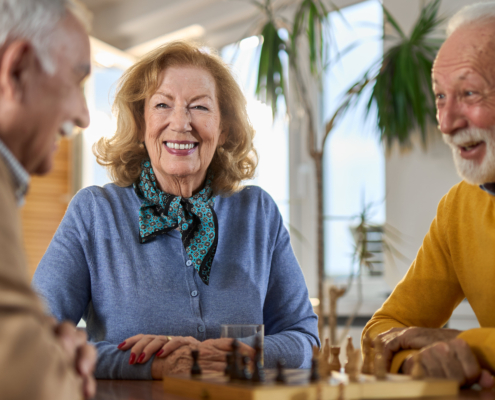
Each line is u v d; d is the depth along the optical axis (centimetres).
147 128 149
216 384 80
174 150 147
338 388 77
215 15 394
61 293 136
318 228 287
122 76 155
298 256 368
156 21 422
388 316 144
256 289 147
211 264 146
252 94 304
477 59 118
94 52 389
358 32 344
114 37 448
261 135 384
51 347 58
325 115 360
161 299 138
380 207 329
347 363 89
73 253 140
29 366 54
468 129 121
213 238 148
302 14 290
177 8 401
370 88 324
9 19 69
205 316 139
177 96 147
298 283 158
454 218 145
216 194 159
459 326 263
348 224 344
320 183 289
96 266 141
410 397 82
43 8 72
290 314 154
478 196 142
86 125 83
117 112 158
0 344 54
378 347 89
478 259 138
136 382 111
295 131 370
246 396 74
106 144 157
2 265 57
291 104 350
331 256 355
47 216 417
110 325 137
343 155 348
